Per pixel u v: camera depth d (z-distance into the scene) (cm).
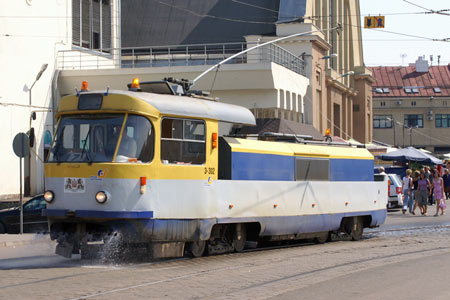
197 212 1608
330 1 7050
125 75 4519
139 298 1132
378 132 11488
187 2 6053
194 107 1627
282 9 5741
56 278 1329
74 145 1512
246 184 1766
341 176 2208
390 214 3734
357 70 8225
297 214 1973
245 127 1839
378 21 3919
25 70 4112
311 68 5675
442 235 2445
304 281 1326
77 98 1530
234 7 5972
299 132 4762
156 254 1520
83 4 4856
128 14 6025
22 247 1970
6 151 3925
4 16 3928
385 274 1410
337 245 2089
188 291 1200
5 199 3897
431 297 1130
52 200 1508
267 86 4562
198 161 1625
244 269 1480
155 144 1513
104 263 1541
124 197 1455
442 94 11356
